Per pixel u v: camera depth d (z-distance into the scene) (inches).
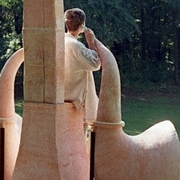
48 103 235.5
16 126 265.3
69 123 240.8
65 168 237.8
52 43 231.8
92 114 245.8
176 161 250.7
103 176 239.5
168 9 1203.2
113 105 237.6
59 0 232.2
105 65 237.6
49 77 234.4
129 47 1249.4
